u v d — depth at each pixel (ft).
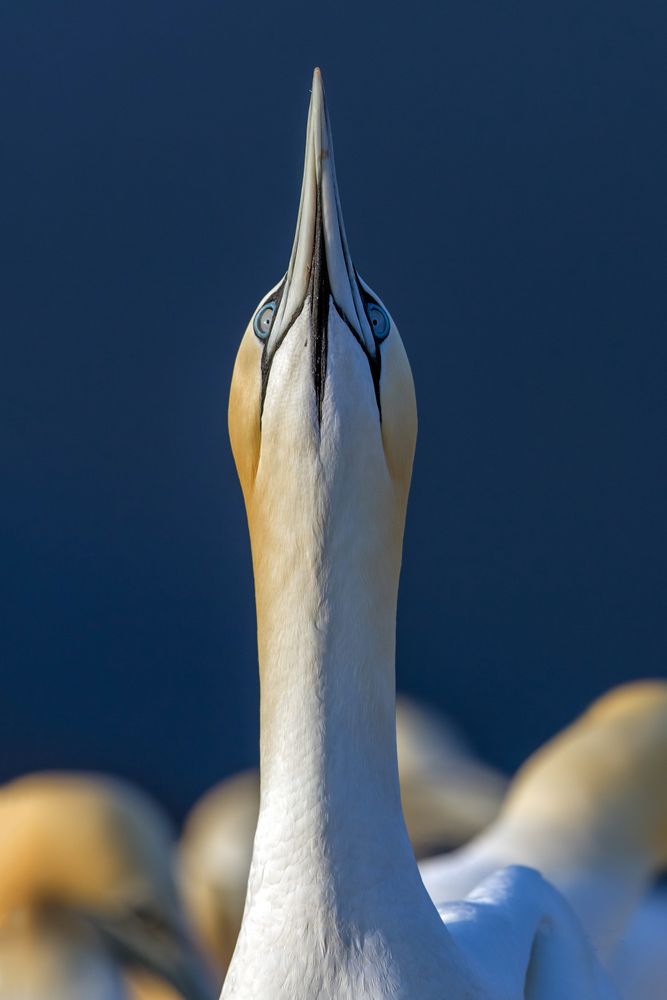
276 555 17.19
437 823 47.37
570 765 38.99
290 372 17.06
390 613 17.34
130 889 37.11
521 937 20.16
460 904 20.45
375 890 16.80
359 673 17.02
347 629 17.02
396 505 17.44
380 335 17.40
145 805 39.58
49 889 37.17
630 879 37.78
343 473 16.94
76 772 68.64
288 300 17.31
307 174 17.26
